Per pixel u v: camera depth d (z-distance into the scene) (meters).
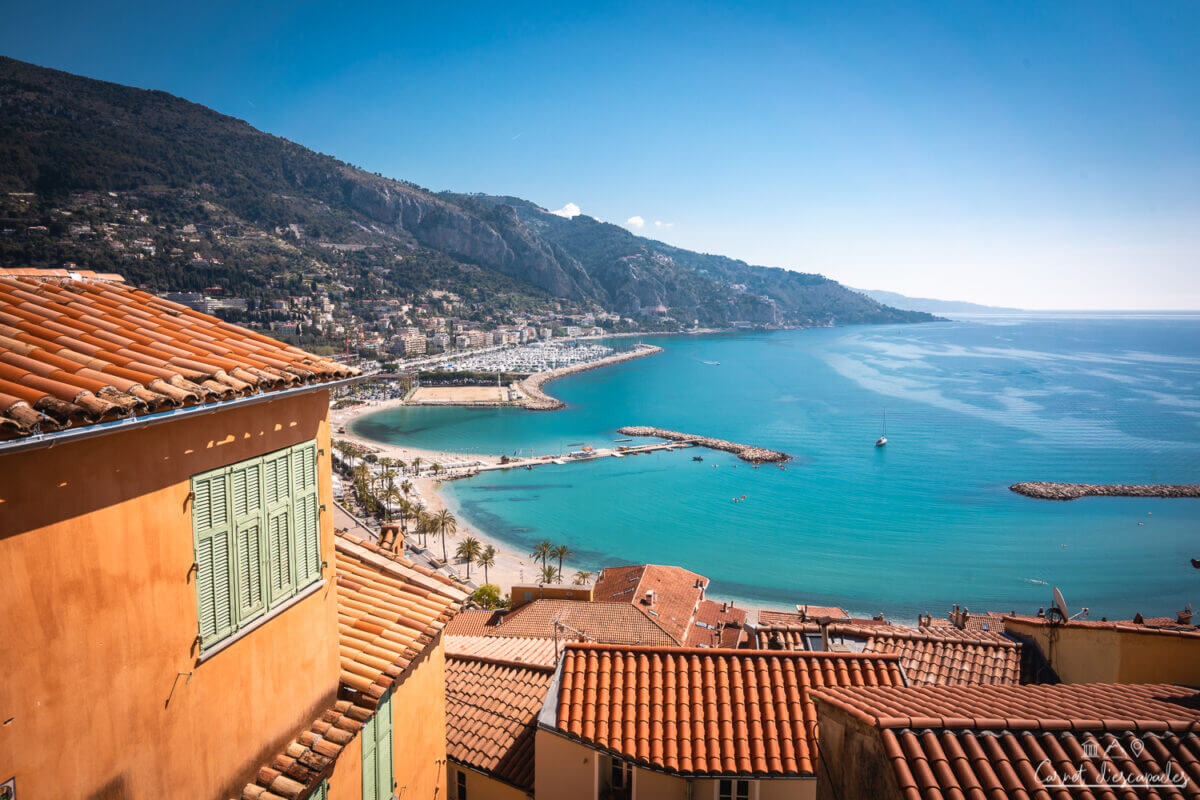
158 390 7.59
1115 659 18.27
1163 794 8.51
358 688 11.67
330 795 10.56
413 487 141.38
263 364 9.95
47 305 9.86
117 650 7.39
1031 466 170.12
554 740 15.20
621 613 45.50
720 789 14.21
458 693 20.30
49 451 6.48
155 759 7.96
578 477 160.12
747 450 183.50
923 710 10.18
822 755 10.88
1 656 6.17
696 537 122.56
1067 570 108.31
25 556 6.34
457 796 17.94
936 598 98.50
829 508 139.00
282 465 10.09
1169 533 124.00
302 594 10.62
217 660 8.91
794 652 16.73
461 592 15.84
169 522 8.01
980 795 8.46
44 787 6.62
